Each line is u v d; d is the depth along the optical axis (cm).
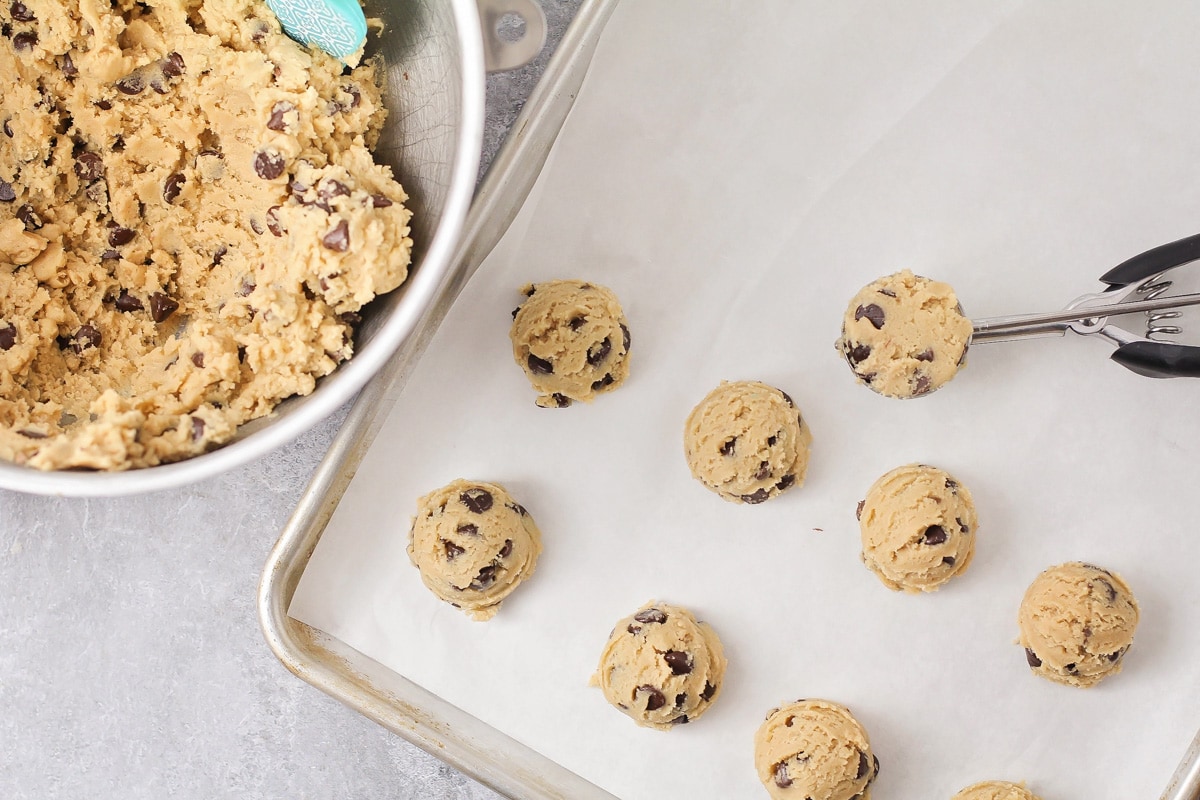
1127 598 67
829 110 68
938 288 66
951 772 68
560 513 68
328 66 62
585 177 67
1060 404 68
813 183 68
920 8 67
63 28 60
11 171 62
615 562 68
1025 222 68
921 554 67
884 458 69
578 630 68
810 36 67
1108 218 68
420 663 68
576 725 68
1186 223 68
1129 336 66
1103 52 67
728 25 67
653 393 69
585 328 67
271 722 70
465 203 58
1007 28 67
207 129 62
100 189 62
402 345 67
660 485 69
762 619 68
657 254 68
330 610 68
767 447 67
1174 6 67
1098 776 68
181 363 61
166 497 69
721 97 67
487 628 68
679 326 69
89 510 69
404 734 67
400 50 62
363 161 61
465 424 68
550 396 68
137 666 70
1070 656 67
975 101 68
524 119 66
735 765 68
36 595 69
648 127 67
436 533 67
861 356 67
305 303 60
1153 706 68
